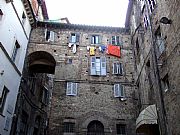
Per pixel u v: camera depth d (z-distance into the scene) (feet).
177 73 40.88
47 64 80.64
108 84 74.69
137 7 72.54
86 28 84.17
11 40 59.57
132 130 67.92
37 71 84.94
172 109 42.75
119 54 80.64
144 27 64.13
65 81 73.87
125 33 85.92
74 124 67.67
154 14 55.06
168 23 44.39
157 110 49.37
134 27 77.97
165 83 48.47
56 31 82.84
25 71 74.18
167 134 44.42
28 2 69.72
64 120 67.87
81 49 80.07
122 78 76.07
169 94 44.45
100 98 72.02
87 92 72.69
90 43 81.71
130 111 70.74
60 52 78.69
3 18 53.31
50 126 66.95
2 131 54.70
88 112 69.51
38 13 90.33
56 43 80.18
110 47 81.46
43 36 80.79
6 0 54.19
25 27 72.54
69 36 82.33
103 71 76.69
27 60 76.28
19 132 68.74
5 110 56.29
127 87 74.74
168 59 45.29
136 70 74.38
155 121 47.75
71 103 70.49
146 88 60.90
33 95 84.43
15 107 63.77
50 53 77.87
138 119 49.85
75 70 75.92
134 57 77.92
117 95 72.79
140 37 68.69
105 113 69.82
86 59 78.28
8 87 57.98
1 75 52.85
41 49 78.13
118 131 68.08
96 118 68.85
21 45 68.64
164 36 47.80
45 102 101.55
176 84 41.19
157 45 53.06
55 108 69.46
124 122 68.95
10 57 59.00
